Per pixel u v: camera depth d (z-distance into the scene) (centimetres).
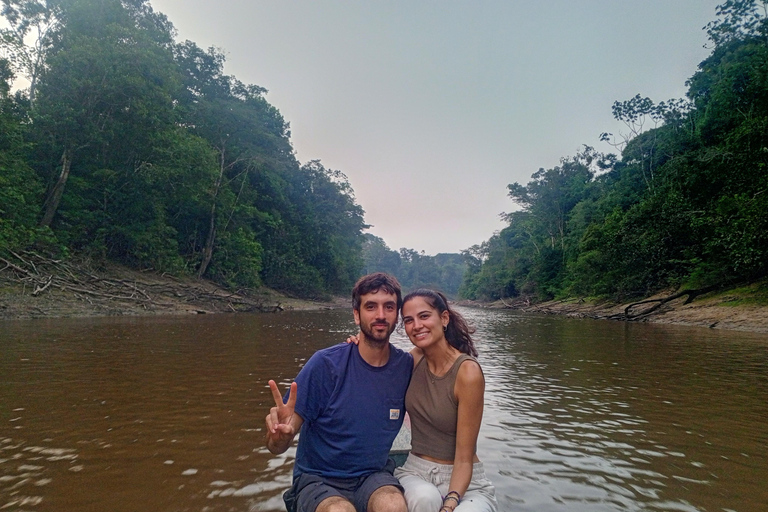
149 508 234
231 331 1217
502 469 301
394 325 218
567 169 5362
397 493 189
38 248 1739
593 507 246
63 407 430
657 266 2322
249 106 3809
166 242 2434
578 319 2353
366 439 212
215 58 3397
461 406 212
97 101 1911
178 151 2177
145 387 518
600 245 2662
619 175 4022
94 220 2028
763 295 1641
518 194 5938
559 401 498
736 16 2742
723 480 286
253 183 3706
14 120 1666
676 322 1806
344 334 1220
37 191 1759
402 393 230
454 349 232
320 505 182
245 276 2953
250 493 253
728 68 2378
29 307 1402
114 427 374
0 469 284
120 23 2031
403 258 13300
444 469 221
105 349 787
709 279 1978
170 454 315
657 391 552
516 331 1488
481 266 7894
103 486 261
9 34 1645
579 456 327
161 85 2111
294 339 1060
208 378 575
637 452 337
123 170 2108
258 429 374
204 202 2698
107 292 1805
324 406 214
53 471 282
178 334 1075
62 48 1938
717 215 1870
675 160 2298
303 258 4272
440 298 233
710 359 818
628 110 3164
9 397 462
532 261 5097
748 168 1781
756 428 400
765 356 854
